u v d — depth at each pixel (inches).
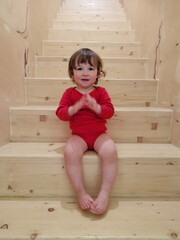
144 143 38.9
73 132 34.1
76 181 27.5
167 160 30.4
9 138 37.9
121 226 23.9
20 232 22.7
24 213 26.1
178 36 36.6
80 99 31.6
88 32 77.2
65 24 88.3
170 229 23.6
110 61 56.0
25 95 45.5
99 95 34.9
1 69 34.0
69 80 44.7
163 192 31.1
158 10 47.1
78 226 23.8
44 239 22.0
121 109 39.9
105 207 25.8
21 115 37.6
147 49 56.4
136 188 31.0
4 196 30.6
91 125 32.5
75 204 28.5
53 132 38.3
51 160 30.1
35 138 38.4
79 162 28.7
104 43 65.6
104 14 100.0
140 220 25.1
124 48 65.9
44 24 68.5
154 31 49.7
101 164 29.4
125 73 56.5
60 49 65.9
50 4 81.7
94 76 32.9
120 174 30.6
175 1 38.0
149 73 53.5
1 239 21.9
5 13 35.4
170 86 39.3
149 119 38.4
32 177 30.4
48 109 37.7
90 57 31.7
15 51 40.1
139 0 68.2
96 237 22.2
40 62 55.8
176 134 36.4
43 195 30.8
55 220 24.8
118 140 38.9
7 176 30.3
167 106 40.8
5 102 35.9
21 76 43.5
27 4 48.0
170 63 39.6
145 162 30.5
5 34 35.4
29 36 49.9
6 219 24.8
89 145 32.4
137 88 45.5
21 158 30.0
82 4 124.0
